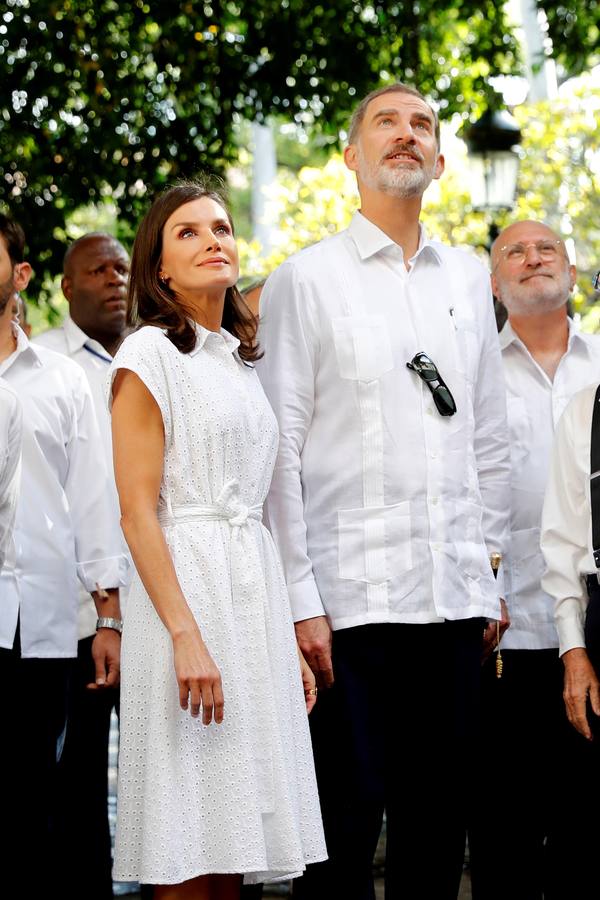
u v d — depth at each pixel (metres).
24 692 8.51
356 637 7.80
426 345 8.05
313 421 8.04
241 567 6.68
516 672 9.30
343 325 7.96
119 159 18.22
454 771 7.87
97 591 9.22
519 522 9.45
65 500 8.95
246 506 6.82
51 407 8.98
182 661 6.32
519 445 9.54
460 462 7.99
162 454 6.66
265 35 18.64
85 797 9.82
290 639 6.88
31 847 8.38
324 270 8.09
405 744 7.91
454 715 7.85
